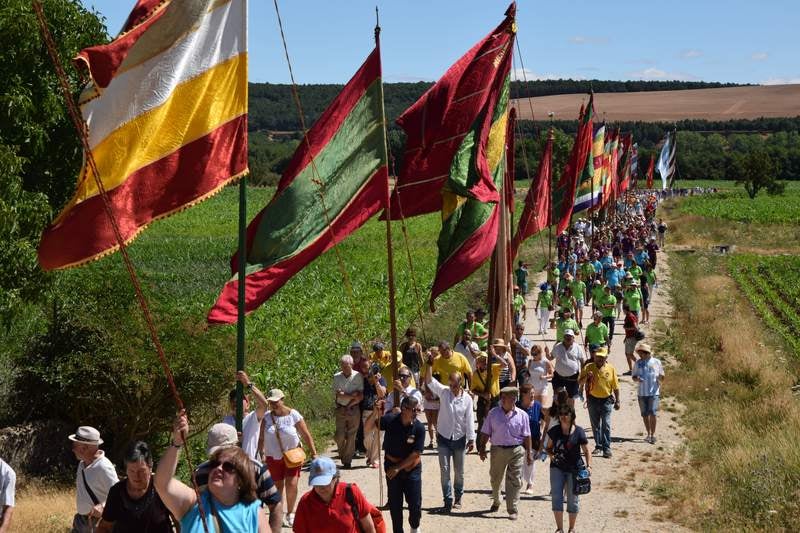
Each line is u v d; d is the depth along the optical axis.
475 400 20.83
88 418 20.06
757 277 52.97
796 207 107.25
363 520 8.62
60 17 17.91
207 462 6.80
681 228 83.06
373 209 12.30
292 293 41.44
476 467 17.33
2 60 17.12
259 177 139.12
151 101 8.66
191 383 19.88
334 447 18.92
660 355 28.88
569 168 28.14
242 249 9.69
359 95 12.23
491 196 15.05
